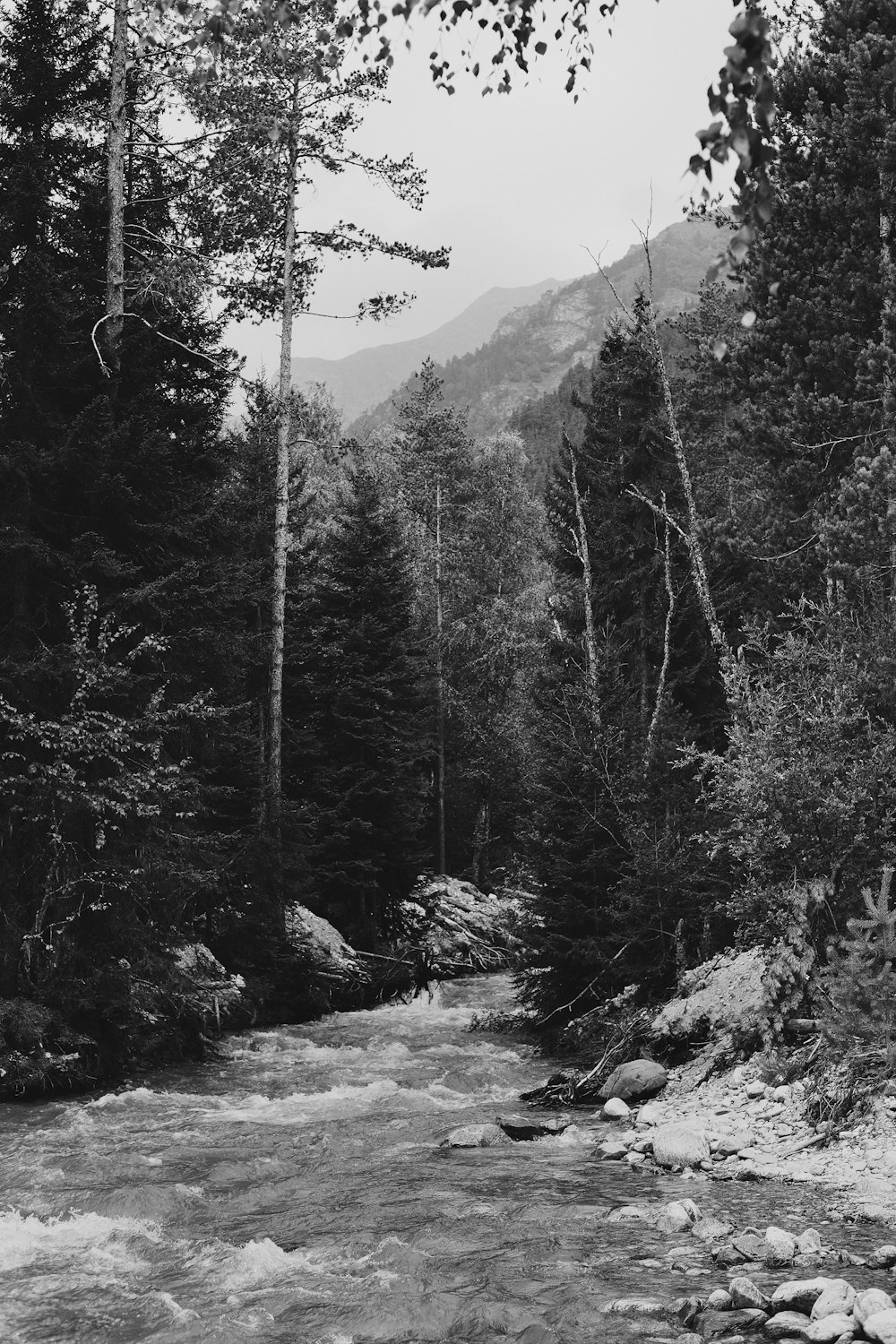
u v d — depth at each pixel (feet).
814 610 45.93
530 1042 58.95
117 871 47.29
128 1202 26.27
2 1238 23.95
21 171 51.03
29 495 49.42
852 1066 30.91
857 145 73.97
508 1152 32.07
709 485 100.12
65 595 50.72
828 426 75.82
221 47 19.19
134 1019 49.49
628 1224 23.65
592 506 97.66
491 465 175.63
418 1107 41.06
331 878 94.43
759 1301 18.04
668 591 70.44
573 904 56.85
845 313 76.13
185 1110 40.81
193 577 53.78
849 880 36.68
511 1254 21.71
